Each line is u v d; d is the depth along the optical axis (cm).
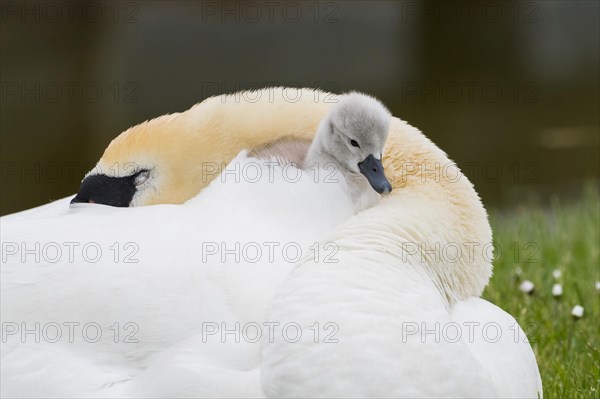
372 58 3975
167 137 987
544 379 1059
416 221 808
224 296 754
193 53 4009
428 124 3088
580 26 4122
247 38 4219
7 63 3656
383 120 873
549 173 2459
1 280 782
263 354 712
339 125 891
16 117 3152
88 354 747
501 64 3831
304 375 691
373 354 694
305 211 823
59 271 778
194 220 816
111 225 820
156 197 991
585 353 1118
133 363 742
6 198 2520
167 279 761
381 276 738
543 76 3625
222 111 993
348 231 783
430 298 748
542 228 1616
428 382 698
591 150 2656
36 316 759
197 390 704
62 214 891
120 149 987
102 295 757
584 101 3253
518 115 3127
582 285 1338
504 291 1326
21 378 733
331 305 713
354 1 4438
